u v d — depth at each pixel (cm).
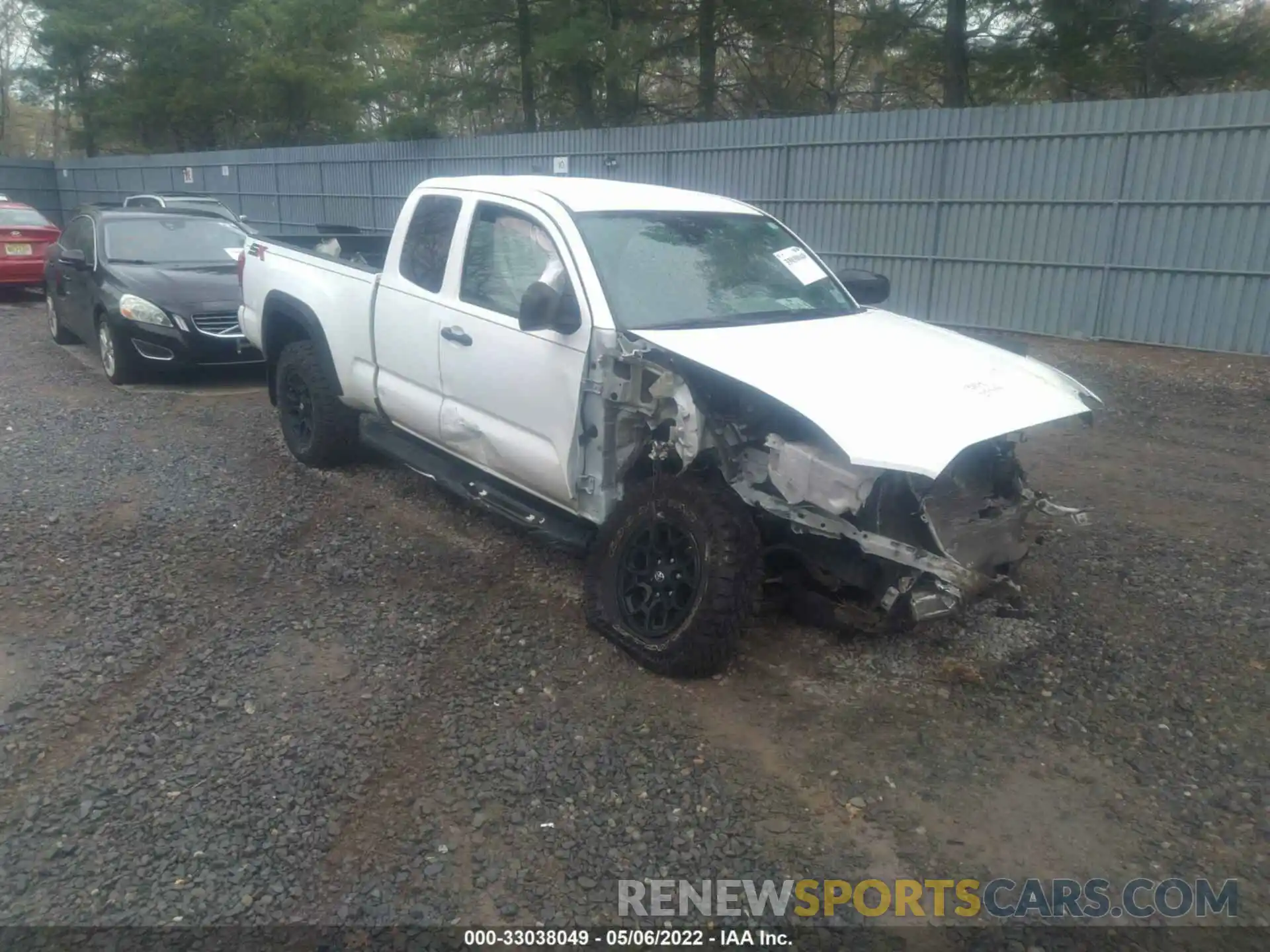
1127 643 454
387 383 581
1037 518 611
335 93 3100
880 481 370
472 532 580
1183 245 1165
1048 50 1775
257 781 344
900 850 317
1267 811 338
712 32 2275
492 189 521
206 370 1019
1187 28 1727
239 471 689
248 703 393
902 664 431
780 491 381
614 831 322
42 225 1625
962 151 1320
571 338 442
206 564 530
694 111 2511
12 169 3197
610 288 444
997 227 1310
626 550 435
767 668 424
